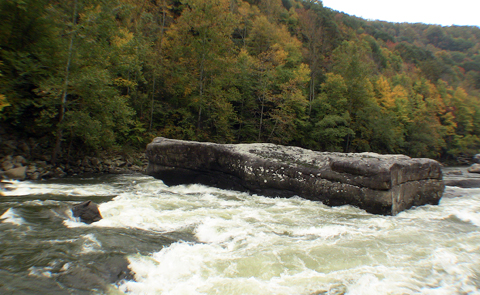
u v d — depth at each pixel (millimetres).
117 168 18172
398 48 104312
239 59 34594
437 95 60812
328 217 6863
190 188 10156
